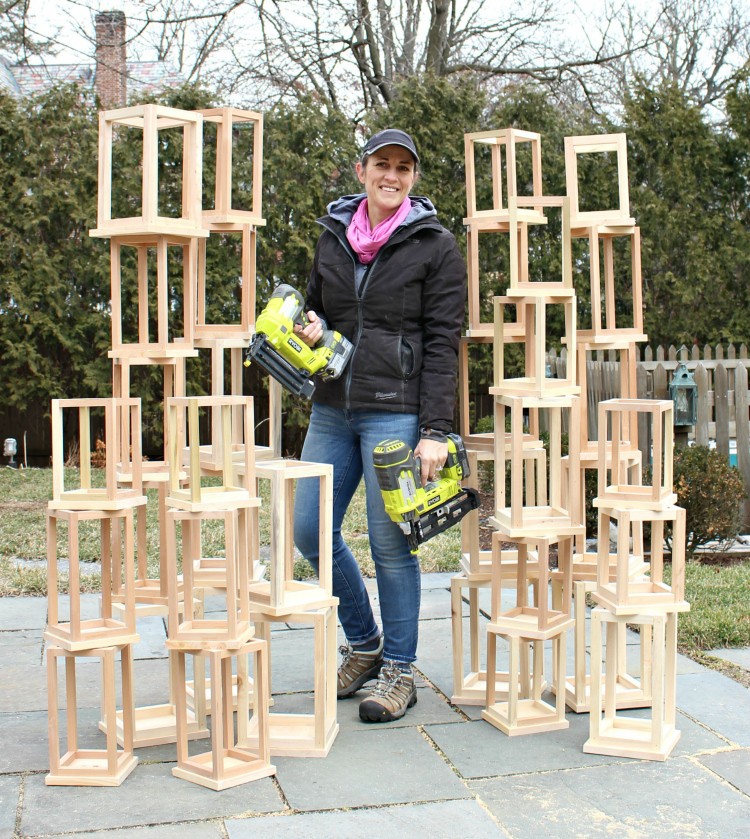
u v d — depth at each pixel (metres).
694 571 5.39
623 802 2.67
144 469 3.24
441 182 10.02
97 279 9.61
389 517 3.26
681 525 3.04
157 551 5.68
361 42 14.39
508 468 7.52
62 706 3.43
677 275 10.50
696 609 4.45
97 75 15.37
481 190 9.92
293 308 3.07
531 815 2.59
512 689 3.17
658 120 10.26
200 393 9.90
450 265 3.26
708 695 3.51
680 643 4.07
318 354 3.11
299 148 9.81
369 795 2.71
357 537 6.22
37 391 9.75
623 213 3.60
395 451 3.03
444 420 3.21
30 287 9.49
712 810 2.62
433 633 4.34
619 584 3.01
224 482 3.00
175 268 9.41
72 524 2.76
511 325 3.62
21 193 9.39
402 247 3.23
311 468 3.03
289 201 9.68
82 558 5.62
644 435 6.79
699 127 10.27
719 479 5.90
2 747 3.04
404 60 15.28
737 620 4.28
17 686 3.62
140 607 3.22
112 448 2.83
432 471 3.16
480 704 3.46
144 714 3.22
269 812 2.60
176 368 3.33
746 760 2.95
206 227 3.64
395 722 3.29
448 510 3.20
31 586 5.00
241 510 2.92
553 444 3.39
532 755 3.00
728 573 5.34
